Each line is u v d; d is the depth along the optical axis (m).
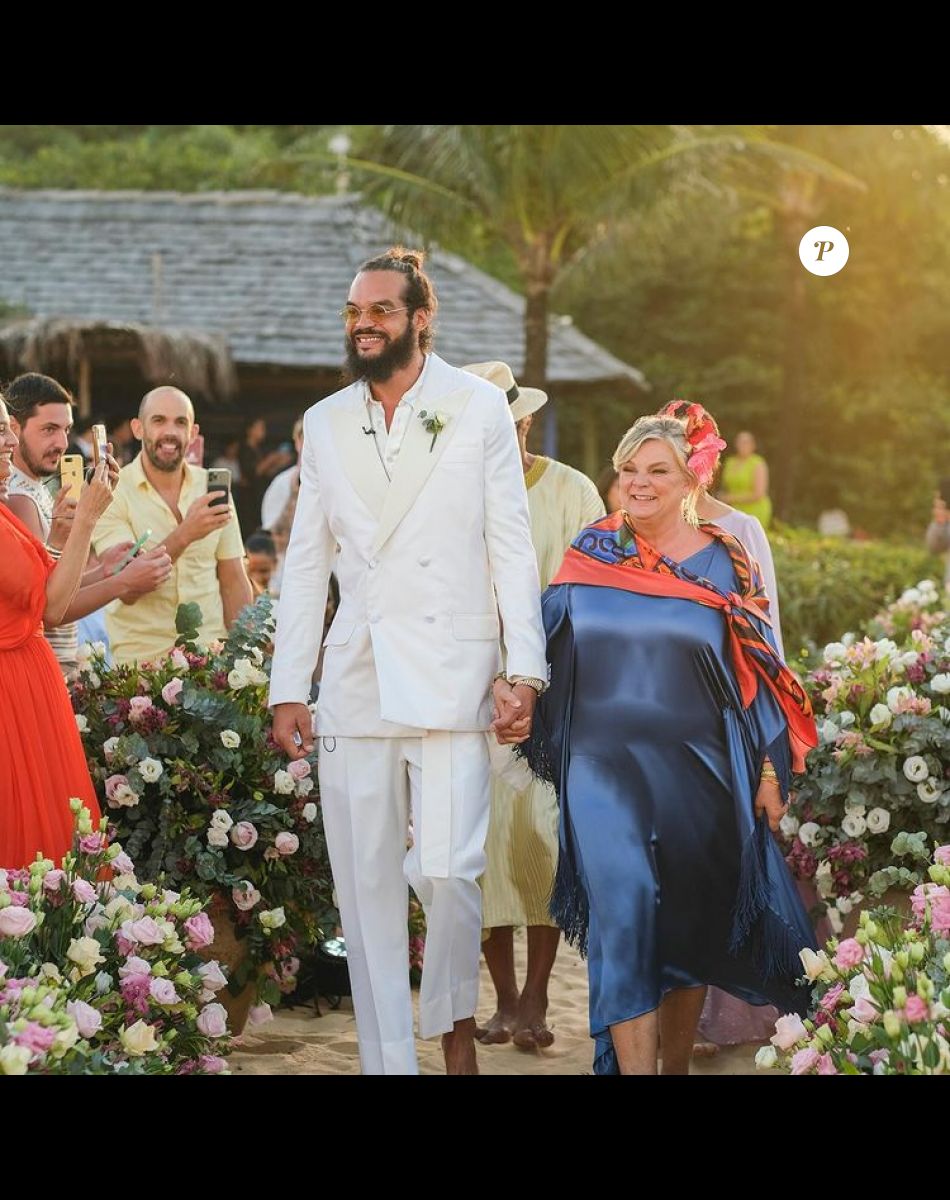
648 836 4.48
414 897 5.93
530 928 5.52
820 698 5.78
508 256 28.83
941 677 5.35
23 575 4.60
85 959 3.85
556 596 4.66
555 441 20.56
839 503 31.33
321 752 4.66
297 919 5.39
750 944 4.59
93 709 5.38
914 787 5.23
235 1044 5.39
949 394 32.44
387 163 16.44
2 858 4.55
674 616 4.54
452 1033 4.62
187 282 20.73
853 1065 3.64
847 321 32.03
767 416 31.64
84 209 21.89
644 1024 4.36
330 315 20.12
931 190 27.77
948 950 3.80
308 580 4.73
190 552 6.30
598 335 32.06
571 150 15.16
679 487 4.63
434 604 4.52
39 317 18.34
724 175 17.45
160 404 6.39
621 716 4.52
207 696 5.30
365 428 4.61
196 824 5.23
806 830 5.35
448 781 4.52
